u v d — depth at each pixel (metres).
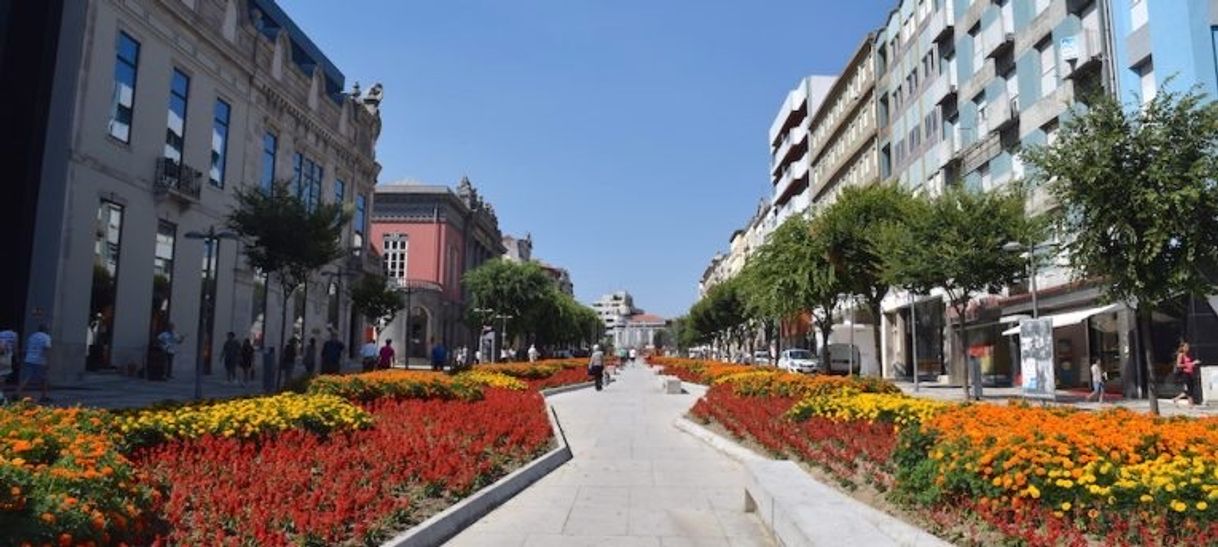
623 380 45.25
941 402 12.22
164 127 28.58
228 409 9.67
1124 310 26.72
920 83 45.84
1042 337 22.80
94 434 7.20
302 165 41.12
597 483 10.05
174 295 29.23
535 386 28.81
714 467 11.45
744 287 32.06
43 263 23.33
